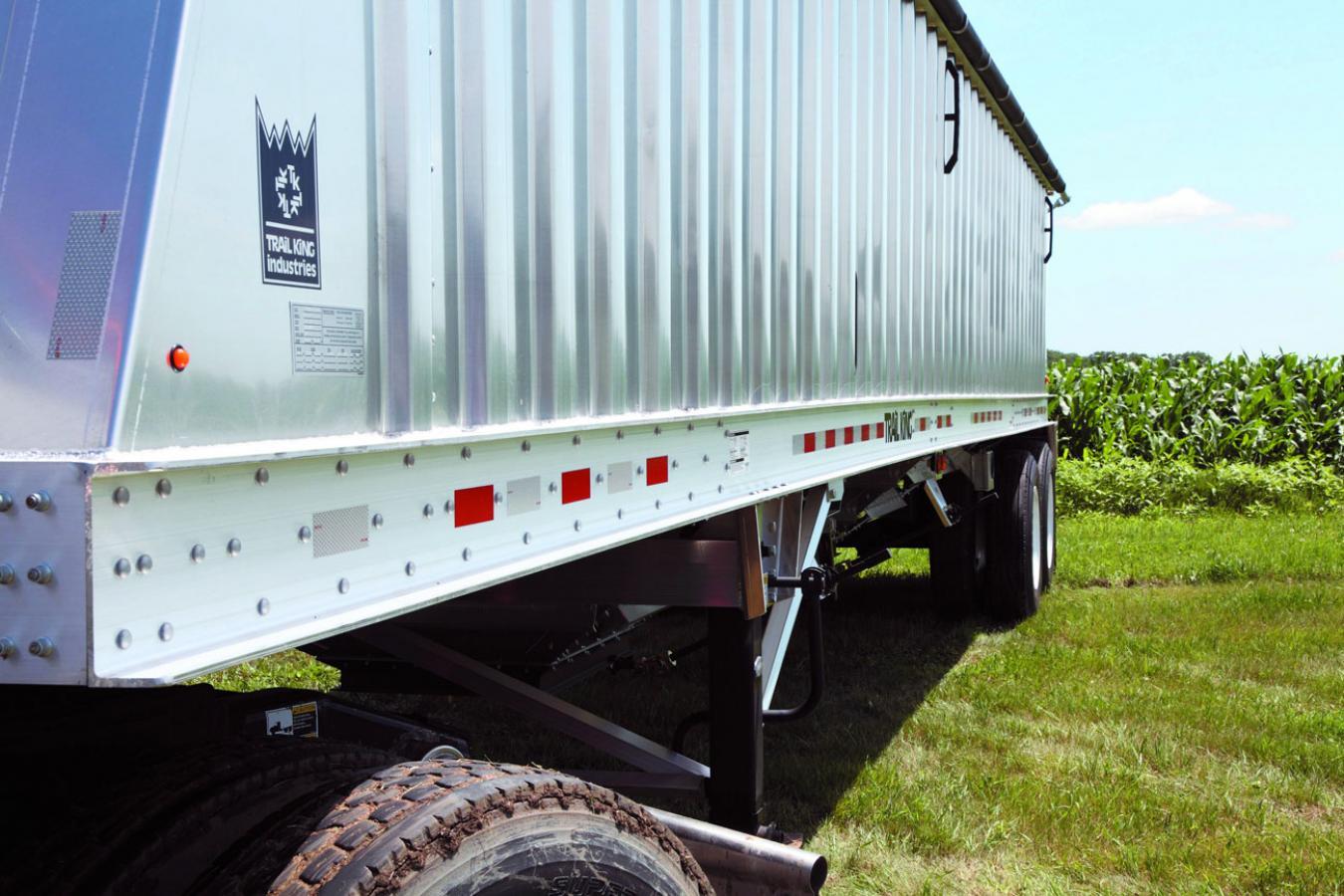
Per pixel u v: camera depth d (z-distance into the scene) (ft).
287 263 4.64
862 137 13.92
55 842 5.29
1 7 4.28
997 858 13.23
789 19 11.32
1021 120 24.45
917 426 17.31
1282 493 51.42
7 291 4.02
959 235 20.07
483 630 10.63
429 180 5.64
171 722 6.60
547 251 6.78
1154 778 16.14
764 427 10.61
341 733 9.00
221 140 4.26
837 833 13.70
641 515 7.98
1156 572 34.12
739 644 10.43
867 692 20.30
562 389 6.97
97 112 4.06
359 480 4.98
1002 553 26.25
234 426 4.34
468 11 5.97
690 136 8.98
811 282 12.07
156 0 4.08
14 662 3.61
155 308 3.94
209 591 4.10
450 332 5.82
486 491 6.00
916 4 16.62
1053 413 62.23
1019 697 19.88
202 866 5.35
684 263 8.86
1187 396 62.49
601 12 7.46
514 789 5.42
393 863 4.75
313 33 4.80
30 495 3.59
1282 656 23.63
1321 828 14.47
